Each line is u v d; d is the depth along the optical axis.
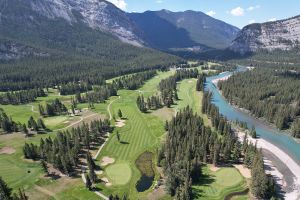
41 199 117.25
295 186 126.94
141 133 180.75
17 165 141.50
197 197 116.06
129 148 160.75
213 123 186.00
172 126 172.12
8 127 183.38
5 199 106.81
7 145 164.12
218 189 121.38
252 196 117.75
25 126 178.50
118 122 199.38
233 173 132.38
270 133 188.00
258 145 167.00
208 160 142.00
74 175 132.62
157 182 127.50
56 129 188.25
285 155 156.38
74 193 120.44
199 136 151.38
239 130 187.25
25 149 147.00
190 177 123.06
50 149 145.50
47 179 129.62
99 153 153.62
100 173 135.25
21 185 125.50
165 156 143.12
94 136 168.12
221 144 145.38
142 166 142.50
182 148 139.50
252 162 133.50
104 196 118.75
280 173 137.38
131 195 120.00
